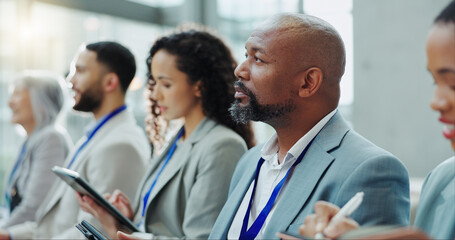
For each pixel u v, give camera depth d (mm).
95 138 2297
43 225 2275
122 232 1609
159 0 4719
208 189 1669
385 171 1106
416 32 3580
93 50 2398
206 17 4723
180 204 1762
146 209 1799
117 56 2395
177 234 1733
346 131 1250
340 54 1261
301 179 1211
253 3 4410
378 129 3732
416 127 3588
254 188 1383
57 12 3990
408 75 3619
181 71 1853
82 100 2383
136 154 2209
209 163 1704
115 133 2270
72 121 4137
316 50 1226
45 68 3961
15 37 3846
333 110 1289
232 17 4535
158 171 1912
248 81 1283
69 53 4078
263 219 1263
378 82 3734
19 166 2920
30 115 3025
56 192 2334
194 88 1872
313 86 1232
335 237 803
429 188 1016
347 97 3902
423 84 3561
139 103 4246
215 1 4660
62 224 2197
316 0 3975
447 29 734
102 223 1765
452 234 904
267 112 1258
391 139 3686
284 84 1233
